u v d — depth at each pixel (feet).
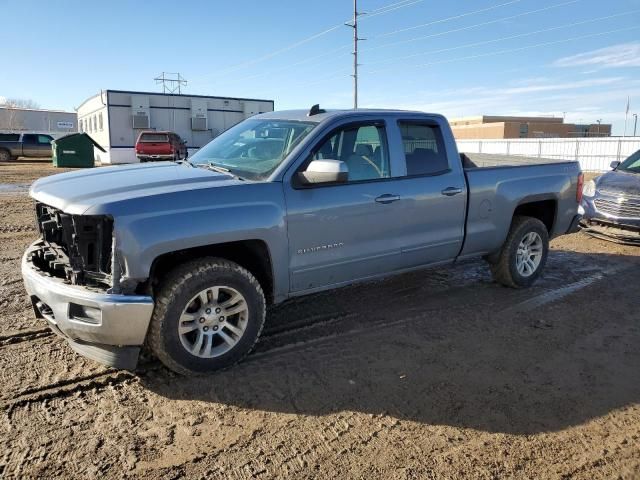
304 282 13.87
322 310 17.01
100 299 10.69
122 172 13.87
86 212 10.78
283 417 10.84
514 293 19.26
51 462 9.20
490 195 17.72
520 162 22.34
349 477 9.09
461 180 16.92
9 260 22.35
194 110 119.96
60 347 13.67
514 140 109.19
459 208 16.89
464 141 122.01
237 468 9.25
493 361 13.64
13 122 230.07
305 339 14.69
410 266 16.20
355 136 14.84
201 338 12.22
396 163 15.48
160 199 11.46
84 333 11.10
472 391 12.08
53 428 10.19
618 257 25.34
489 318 16.67
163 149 87.76
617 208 27.09
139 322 11.02
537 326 16.08
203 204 11.90
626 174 29.30
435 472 9.27
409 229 15.71
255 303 12.77
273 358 13.46
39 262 12.97
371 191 14.67
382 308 17.34
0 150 100.78
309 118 14.89
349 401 11.51
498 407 11.43
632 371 13.28
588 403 11.71
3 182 58.18
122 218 10.88
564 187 20.22
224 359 12.53
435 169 16.44
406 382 12.41
